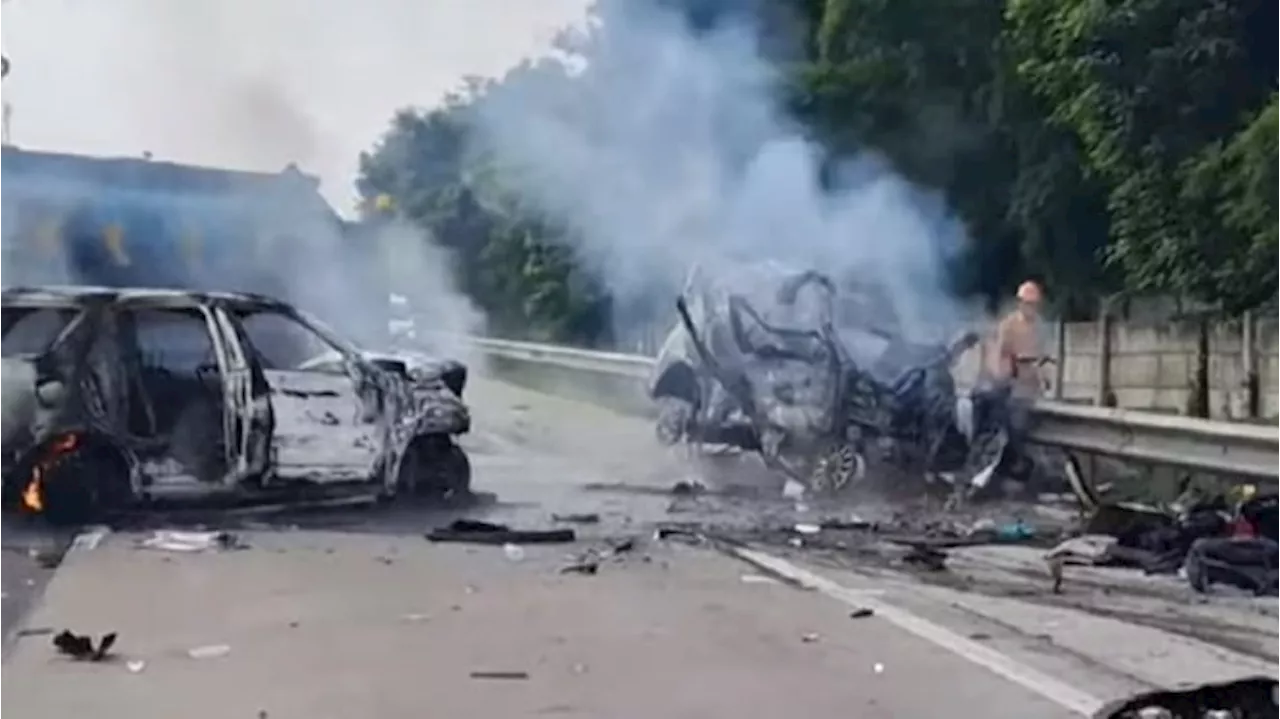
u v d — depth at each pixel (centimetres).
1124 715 705
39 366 1456
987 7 2372
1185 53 1847
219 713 739
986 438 1819
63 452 1443
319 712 743
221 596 1055
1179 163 1869
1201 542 1148
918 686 810
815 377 1833
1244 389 1877
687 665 855
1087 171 2175
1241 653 904
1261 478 1530
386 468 1578
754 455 2017
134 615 983
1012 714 754
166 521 1472
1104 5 1875
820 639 932
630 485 1817
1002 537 1438
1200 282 1875
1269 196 1728
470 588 1100
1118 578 1193
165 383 1489
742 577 1175
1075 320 2347
